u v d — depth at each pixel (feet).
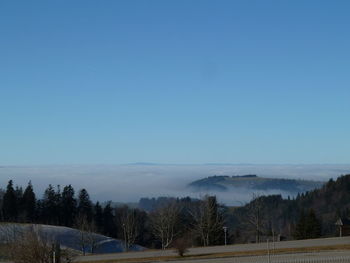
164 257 195.62
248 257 169.58
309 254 167.32
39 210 468.75
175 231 313.73
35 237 116.67
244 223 312.50
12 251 120.37
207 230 295.28
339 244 204.54
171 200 469.57
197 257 185.88
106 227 456.86
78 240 304.71
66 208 469.57
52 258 115.65
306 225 313.12
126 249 310.86
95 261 194.08
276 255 170.19
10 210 438.81
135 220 359.46
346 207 460.14
